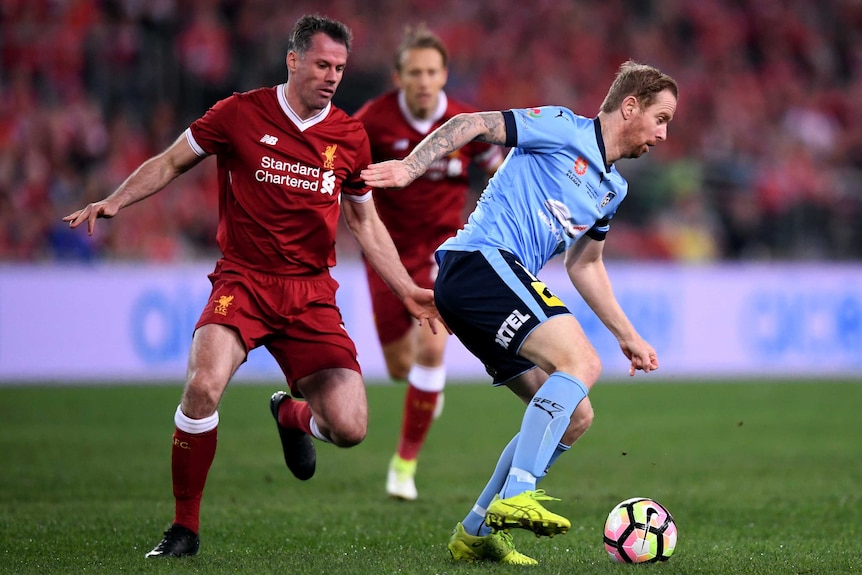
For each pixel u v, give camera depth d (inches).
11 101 2370.8
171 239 2306.8
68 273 2010.3
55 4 2532.0
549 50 3036.4
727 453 1295.5
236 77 2682.1
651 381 2158.0
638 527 663.1
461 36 2952.8
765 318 2333.9
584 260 729.6
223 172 733.3
